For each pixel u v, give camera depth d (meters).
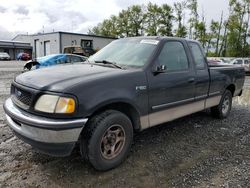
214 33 39.62
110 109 3.29
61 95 2.82
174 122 5.45
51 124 2.76
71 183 2.98
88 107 2.92
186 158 3.72
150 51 3.93
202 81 4.75
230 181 3.11
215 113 5.76
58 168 3.30
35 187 2.88
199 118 5.84
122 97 3.25
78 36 42.53
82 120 2.89
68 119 2.83
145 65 3.72
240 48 37.31
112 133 3.26
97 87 3.04
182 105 4.34
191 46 4.75
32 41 48.81
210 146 4.20
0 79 12.06
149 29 50.78
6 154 3.64
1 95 7.84
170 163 3.55
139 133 4.69
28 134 2.92
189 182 3.07
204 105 5.02
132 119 3.62
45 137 2.80
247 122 5.67
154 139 4.42
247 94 9.70
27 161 3.46
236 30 37.19
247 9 36.38
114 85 3.21
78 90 2.89
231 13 37.47
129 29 56.19
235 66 6.20
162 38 4.20
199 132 4.88
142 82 3.54
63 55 13.62
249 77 19.72
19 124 3.09
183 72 4.30
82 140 3.09
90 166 3.36
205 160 3.68
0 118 5.30
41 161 3.46
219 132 4.92
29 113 2.97
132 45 4.25
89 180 3.05
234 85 6.00
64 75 3.21
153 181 3.08
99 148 3.10
